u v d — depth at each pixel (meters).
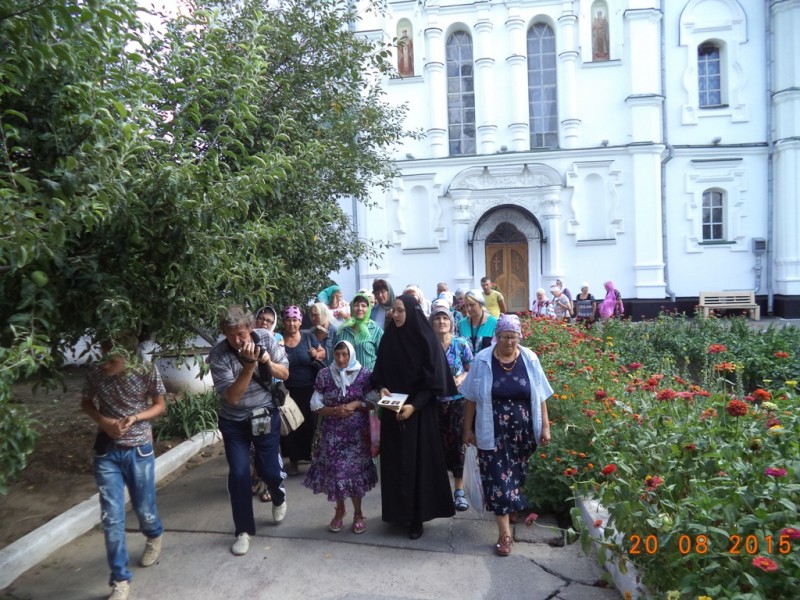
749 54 18.47
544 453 4.39
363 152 8.80
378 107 9.20
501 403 3.92
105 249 3.33
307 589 3.54
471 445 4.18
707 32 18.45
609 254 18.41
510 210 18.59
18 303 2.91
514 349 3.95
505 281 18.83
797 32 17.89
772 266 18.61
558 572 3.66
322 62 7.49
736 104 18.55
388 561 3.87
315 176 7.01
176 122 4.10
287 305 7.39
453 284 18.86
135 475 3.60
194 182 3.31
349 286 19.08
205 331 5.15
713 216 18.91
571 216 18.48
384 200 18.84
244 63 4.46
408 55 18.98
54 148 3.26
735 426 3.06
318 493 4.62
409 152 19.00
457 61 19.11
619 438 3.83
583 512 4.00
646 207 18.11
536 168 18.34
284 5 7.48
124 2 3.16
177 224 3.23
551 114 19.05
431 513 4.14
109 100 3.10
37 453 6.20
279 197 5.50
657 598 2.53
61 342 3.85
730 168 18.55
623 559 2.80
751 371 7.69
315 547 4.09
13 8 2.53
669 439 3.10
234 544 4.04
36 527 4.45
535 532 4.23
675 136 18.72
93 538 4.40
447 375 4.21
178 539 4.27
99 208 2.75
